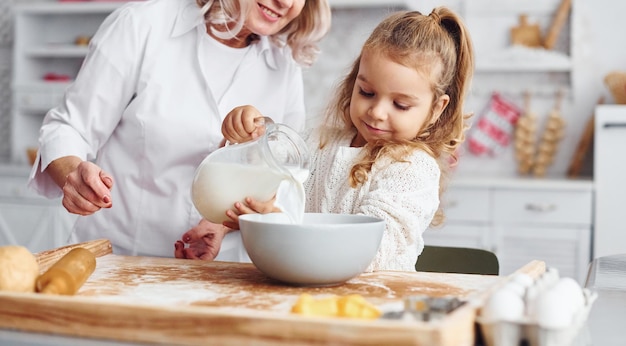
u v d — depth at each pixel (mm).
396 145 1374
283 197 1169
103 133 1591
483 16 3430
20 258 933
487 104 3461
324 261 998
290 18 1538
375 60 1371
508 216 3002
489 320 808
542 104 3404
